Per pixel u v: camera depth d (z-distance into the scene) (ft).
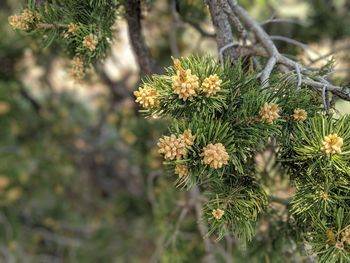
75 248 4.54
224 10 1.67
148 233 4.15
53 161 4.55
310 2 3.39
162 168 2.84
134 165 4.00
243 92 1.28
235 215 1.29
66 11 1.53
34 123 4.61
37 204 4.74
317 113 1.31
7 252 4.03
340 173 1.20
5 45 3.52
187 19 2.56
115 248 4.65
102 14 1.52
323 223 1.22
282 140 1.33
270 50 1.67
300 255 2.00
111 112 4.53
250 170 1.46
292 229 1.92
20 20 1.52
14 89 4.05
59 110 4.71
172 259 2.68
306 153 1.20
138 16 2.07
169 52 3.87
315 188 1.23
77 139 4.95
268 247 2.13
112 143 4.63
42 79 4.42
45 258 4.66
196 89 1.15
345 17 3.32
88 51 1.48
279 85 1.39
